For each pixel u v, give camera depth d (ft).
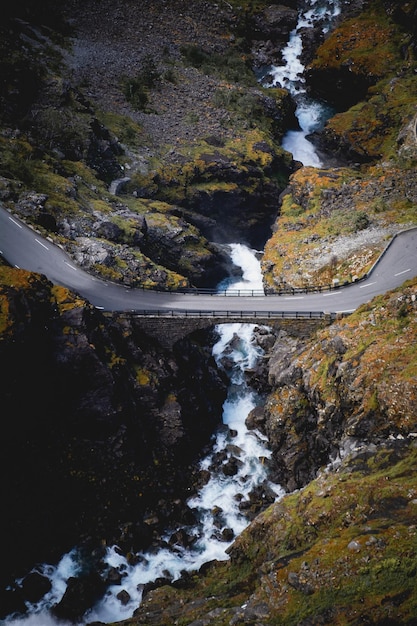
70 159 409.49
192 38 595.88
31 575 251.80
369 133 492.54
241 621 195.52
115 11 595.47
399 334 272.51
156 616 224.94
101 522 270.87
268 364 333.62
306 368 294.46
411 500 212.43
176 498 288.51
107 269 324.19
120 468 281.54
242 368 346.74
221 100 514.27
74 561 261.24
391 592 185.06
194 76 542.98
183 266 386.52
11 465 262.88
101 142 423.23
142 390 296.51
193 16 618.03
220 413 329.31
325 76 563.07
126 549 266.36
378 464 233.35
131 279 326.24
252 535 242.17
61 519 266.98
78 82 492.54
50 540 262.26
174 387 308.81
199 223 435.53
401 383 248.11
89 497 273.54
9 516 256.93
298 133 542.98
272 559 221.46
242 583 231.50
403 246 350.43
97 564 261.03
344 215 395.55
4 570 250.57
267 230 468.75
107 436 283.59
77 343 279.08
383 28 576.61
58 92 427.33
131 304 312.71
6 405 259.60
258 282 406.00
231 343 358.64
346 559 196.85
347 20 604.08
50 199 353.51
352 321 291.79
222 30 616.39
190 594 235.20
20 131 396.57
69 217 348.38
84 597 246.88
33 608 245.65
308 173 446.60
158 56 556.10
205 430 315.17
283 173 489.26
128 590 254.06
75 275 319.68
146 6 612.70
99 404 281.74
